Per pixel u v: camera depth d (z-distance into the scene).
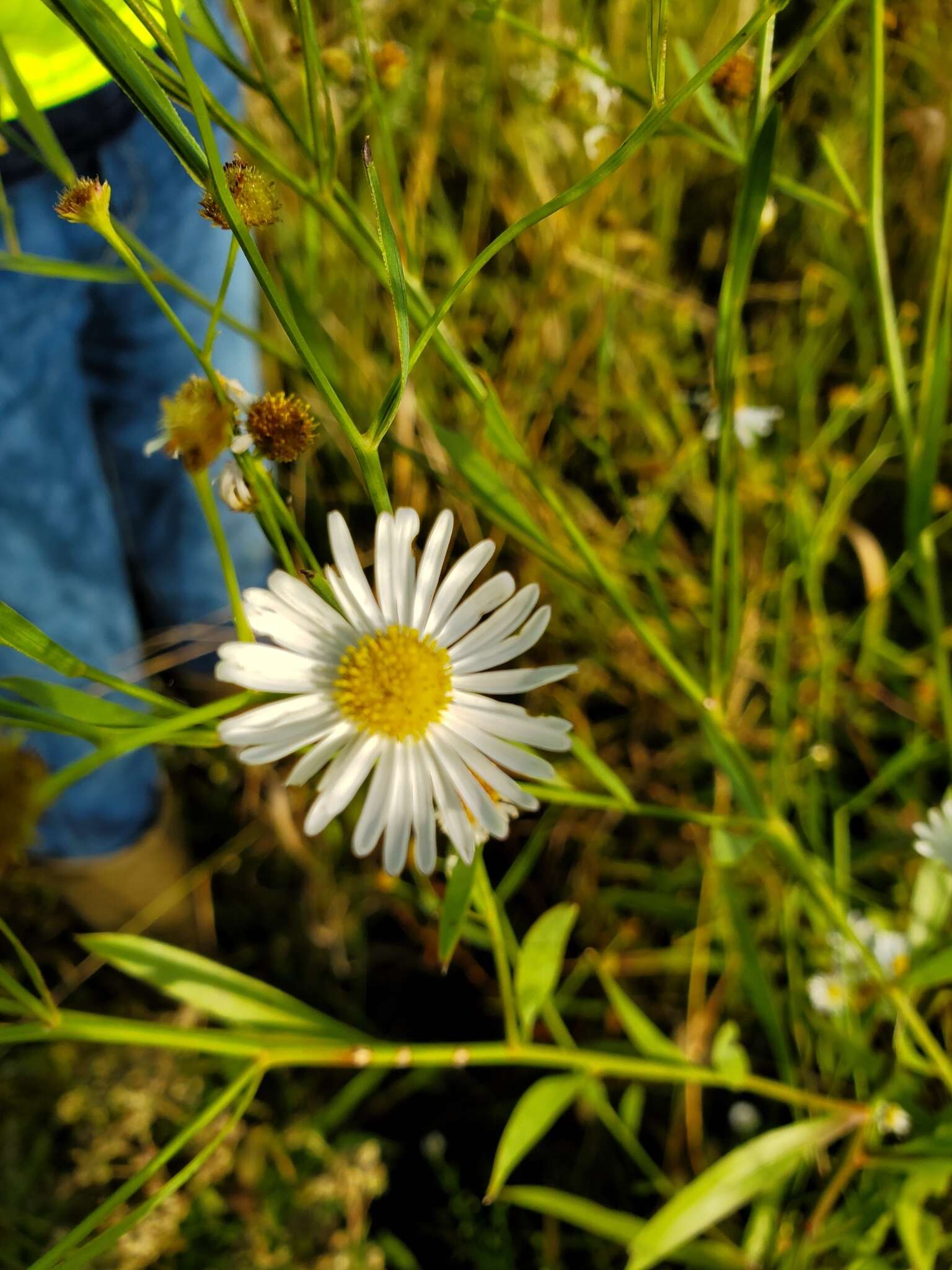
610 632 0.17
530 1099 0.10
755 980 0.12
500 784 0.07
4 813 0.05
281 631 0.07
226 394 0.07
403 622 0.07
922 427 0.11
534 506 0.17
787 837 0.11
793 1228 0.13
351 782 0.07
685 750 0.17
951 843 0.10
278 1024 0.09
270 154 0.08
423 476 0.16
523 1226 0.15
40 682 0.07
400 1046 0.09
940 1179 0.11
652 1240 0.10
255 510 0.07
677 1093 0.15
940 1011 0.14
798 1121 0.12
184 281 0.12
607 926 0.17
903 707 0.17
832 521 0.16
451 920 0.07
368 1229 0.15
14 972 0.16
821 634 0.16
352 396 0.16
